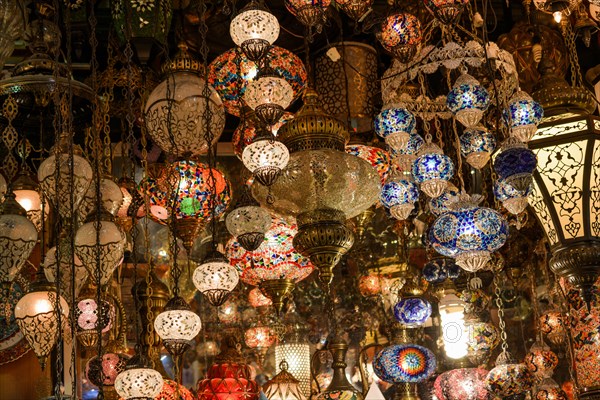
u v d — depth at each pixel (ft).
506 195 11.99
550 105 12.59
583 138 12.05
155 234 15.84
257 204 11.60
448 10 11.05
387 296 17.20
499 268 15.10
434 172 12.25
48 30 13.21
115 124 15.72
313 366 15.52
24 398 14.99
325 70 16.25
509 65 13.19
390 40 12.10
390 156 13.88
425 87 15.35
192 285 15.88
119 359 12.51
